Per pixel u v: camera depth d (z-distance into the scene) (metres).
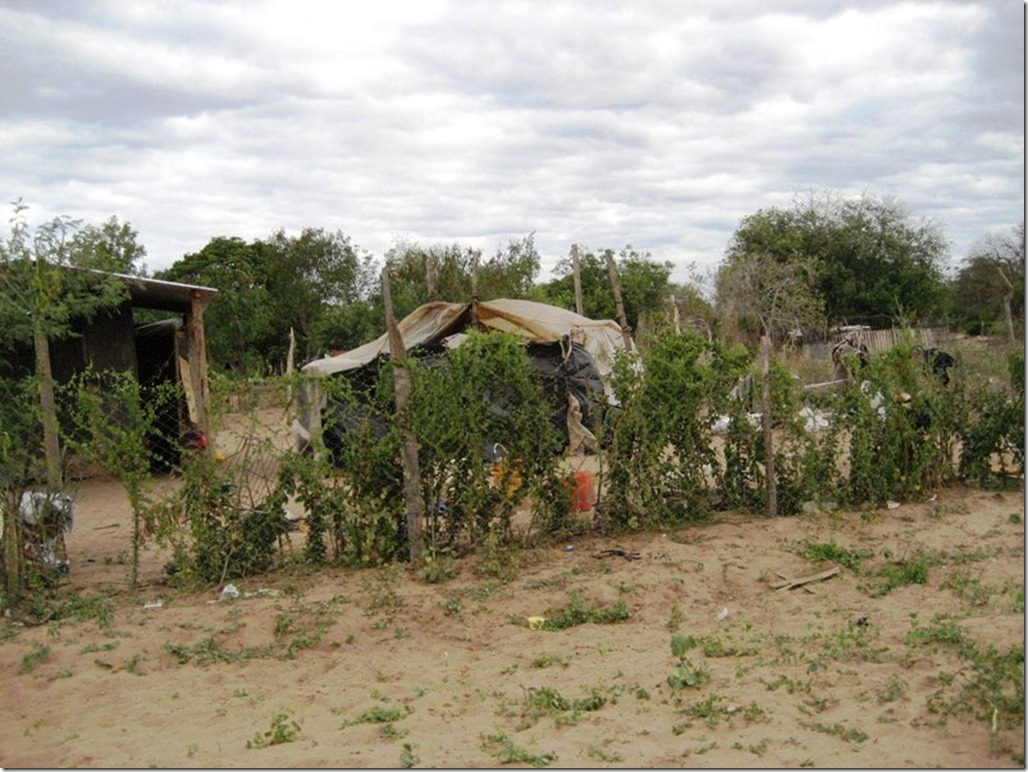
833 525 11.23
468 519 10.31
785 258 47.41
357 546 10.11
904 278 46.66
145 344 22.84
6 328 12.01
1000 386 13.61
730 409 11.80
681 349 11.53
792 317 38.72
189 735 6.37
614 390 11.34
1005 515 11.73
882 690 6.41
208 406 10.09
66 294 14.18
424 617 8.67
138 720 6.68
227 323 33.81
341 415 10.36
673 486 11.46
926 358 13.57
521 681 7.18
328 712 6.72
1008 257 43.66
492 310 18.36
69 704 7.05
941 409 12.87
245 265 38.75
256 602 9.08
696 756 5.54
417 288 31.94
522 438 10.52
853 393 12.25
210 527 9.95
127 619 8.75
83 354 18.86
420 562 9.95
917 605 8.65
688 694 6.64
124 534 13.22
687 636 7.92
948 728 5.68
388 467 10.16
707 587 9.36
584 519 11.32
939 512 11.85
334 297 44.12
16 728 6.68
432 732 6.21
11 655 7.93
